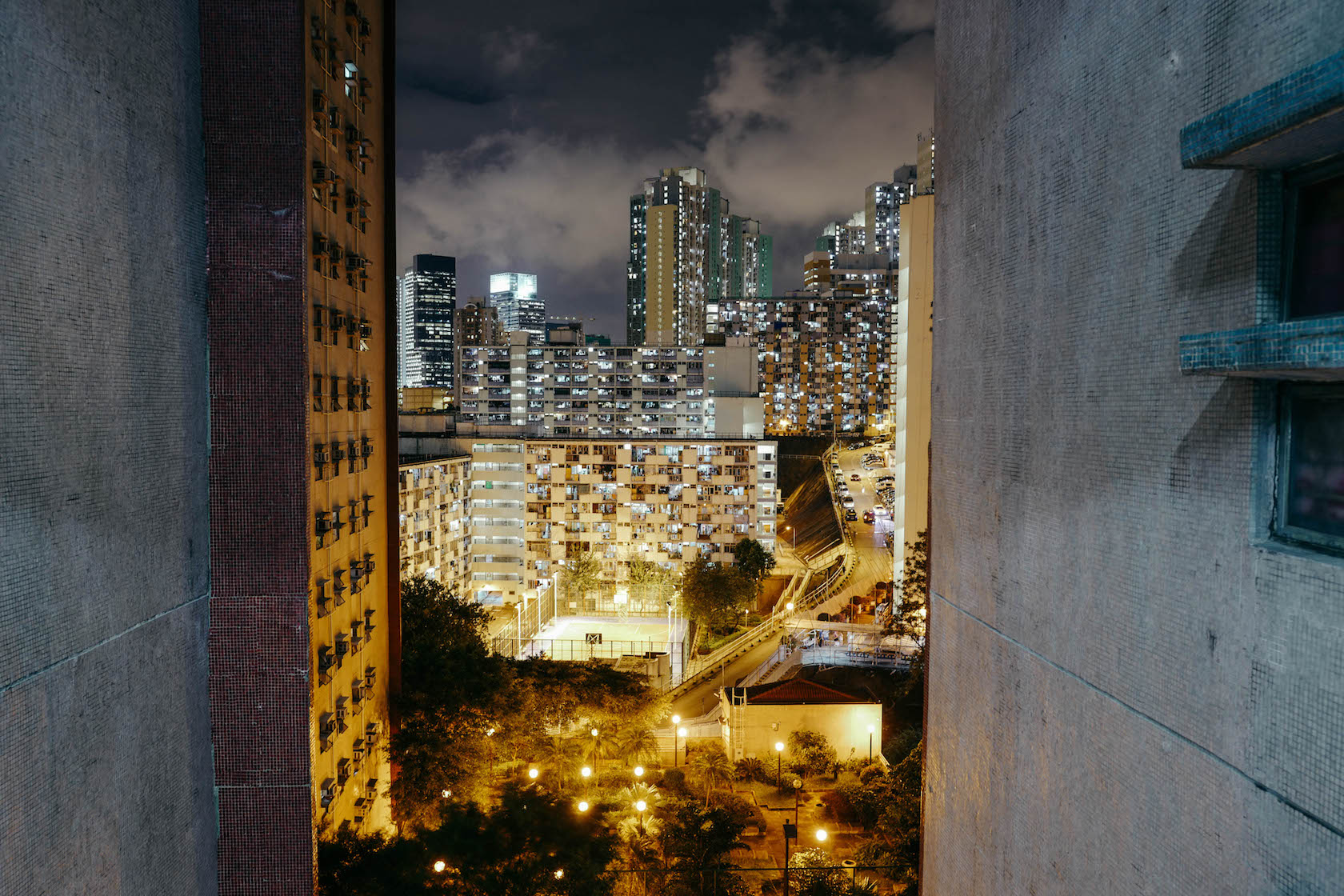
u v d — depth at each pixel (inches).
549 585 3415.4
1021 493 324.5
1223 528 211.0
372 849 737.0
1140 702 246.2
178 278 430.0
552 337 4633.4
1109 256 259.8
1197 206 217.9
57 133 323.9
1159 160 233.0
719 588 2874.0
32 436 308.5
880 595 3289.9
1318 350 160.1
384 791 1031.0
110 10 363.3
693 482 3491.6
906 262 2694.4
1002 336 341.4
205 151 460.8
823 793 1487.5
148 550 396.2
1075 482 282.0
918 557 2445.9
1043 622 306.5
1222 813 210.8
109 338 362.6
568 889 751.1
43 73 315.3
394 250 1123.9
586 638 2864.2
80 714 338.3
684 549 3496.6
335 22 906.1
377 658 1040.2
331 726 832.3
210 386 462.6
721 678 2495.1
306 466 469.4
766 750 1628.9
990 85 353.1
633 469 3494.1
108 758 359.9
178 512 427.8
